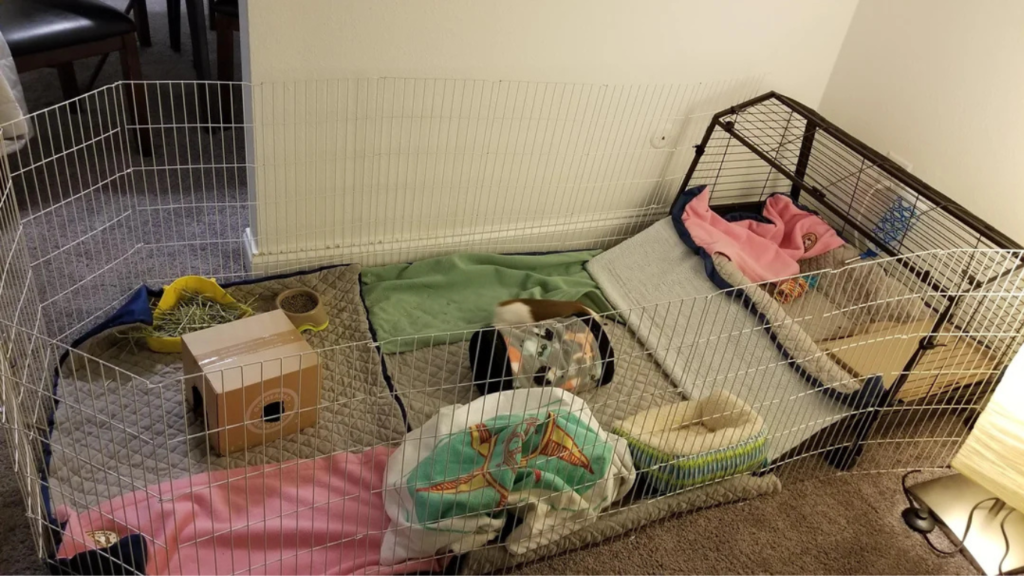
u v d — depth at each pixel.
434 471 1.52
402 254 2.25
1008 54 2.04
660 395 1.94
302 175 2.00
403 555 1.48
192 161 2.57
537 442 1.57
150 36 3.24
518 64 2.04
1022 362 1.60
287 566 1.46
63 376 1.74
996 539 1.70
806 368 1.86
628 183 2.43
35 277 2.02
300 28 1.78
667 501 1.68
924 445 1.96
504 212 2.31
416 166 2.11
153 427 1.68
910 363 1.75
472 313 2.12
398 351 1.96
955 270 2.17
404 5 1.84
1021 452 1.62
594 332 1.90
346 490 1.61
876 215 2.41
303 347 1.69
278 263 2.11
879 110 2.40
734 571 1.62
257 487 1.58
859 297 2.19
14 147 2.08
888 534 1.75
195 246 2.23
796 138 2.45
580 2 2.01
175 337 1.86
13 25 2.18
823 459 1.89
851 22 2.42
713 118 2.28
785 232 2.38
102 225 2.24
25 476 1.39
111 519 1.47
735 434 1.72
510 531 1.56
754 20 2.27
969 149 2.18
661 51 2.20
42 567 1.43
